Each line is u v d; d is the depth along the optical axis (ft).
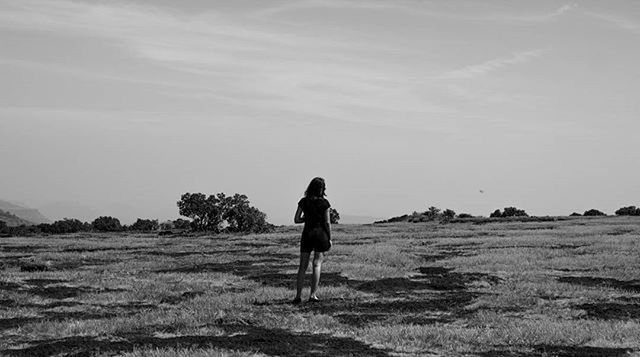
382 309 45.65
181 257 90.22
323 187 49.44
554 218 211.82
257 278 64.39
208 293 53.67
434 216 247.29
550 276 63.82
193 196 180.65
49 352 32.01
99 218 217.97
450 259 81.87
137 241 134.41
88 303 49.29
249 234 166.30
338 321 40.45
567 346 33.35
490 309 45.47
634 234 125.18
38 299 50.96
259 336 35.24
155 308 46.85
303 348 32.45
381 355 31.12
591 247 93.04
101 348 32.48
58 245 119.34
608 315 42.60
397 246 107.24
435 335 35.22
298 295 48.62
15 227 201.36
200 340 34.24
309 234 48.88
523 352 32.04
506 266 71.72
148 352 30.68
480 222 207.62
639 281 59.67
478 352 32.09
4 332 37.81
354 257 85.92
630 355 30.91
